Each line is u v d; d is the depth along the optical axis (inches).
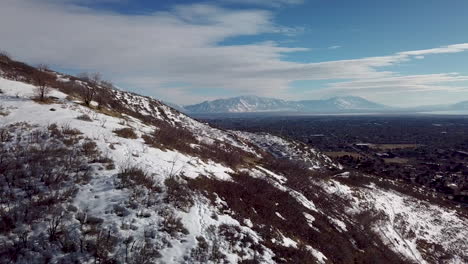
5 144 433.4
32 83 910.4
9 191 330.6
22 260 249.0
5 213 293.9
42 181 359.3
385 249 754.2
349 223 796.6
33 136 471.2
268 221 464.1
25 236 270.5
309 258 401.7
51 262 252.4
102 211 324.5
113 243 283.9
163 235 314.0
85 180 377.4
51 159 409.1
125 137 580.7
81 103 796.0
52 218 300.8
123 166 432.1
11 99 655.1
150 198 368.2
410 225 1107.3
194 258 296.2
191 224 350.3
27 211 299.7
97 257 264.8
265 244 380.5
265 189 640.4
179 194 399.5
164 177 436.8
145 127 784.9
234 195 497.0
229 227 378.9
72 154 434.9
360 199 1167.0
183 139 846.5
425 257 919.0
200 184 471.5
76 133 516.1
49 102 698.2
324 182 1183.6
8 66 1067.3
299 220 550.3
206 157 725.3
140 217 330.3
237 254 332.2
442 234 1119.0
